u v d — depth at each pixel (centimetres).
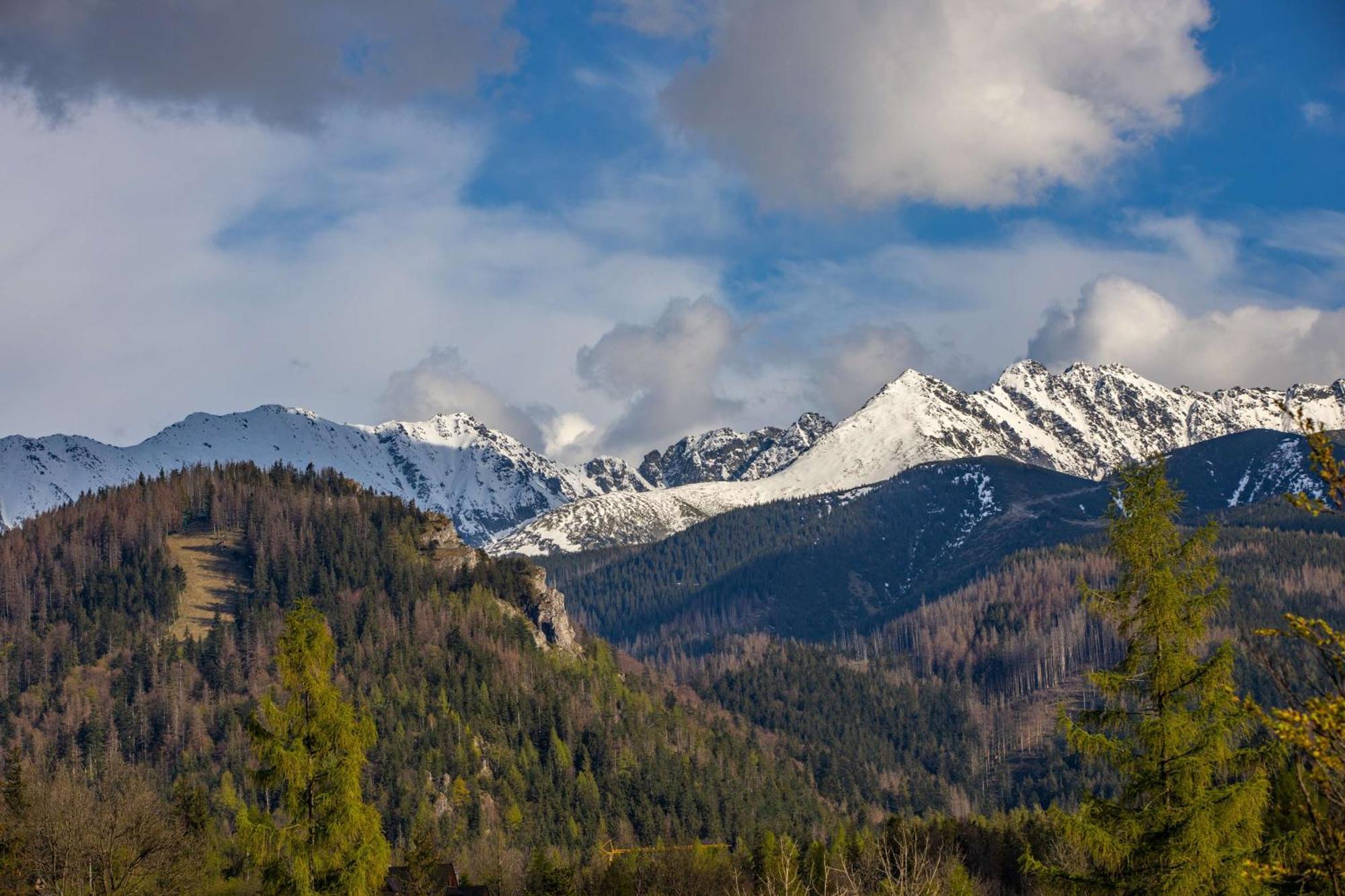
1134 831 4894
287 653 7031
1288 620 3006
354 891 6819
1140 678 5194
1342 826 2962
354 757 6994
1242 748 4844
